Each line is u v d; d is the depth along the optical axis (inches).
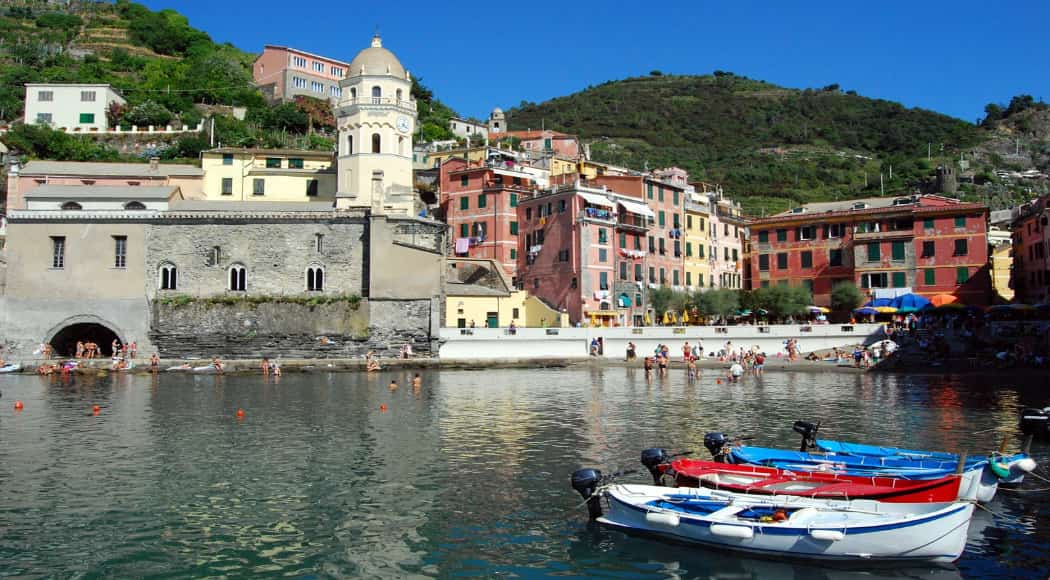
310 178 3572.8
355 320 2874.0
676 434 1290.6
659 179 3865.7
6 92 5027.1
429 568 686.5
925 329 2861.7
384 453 1137.4
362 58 3270.2
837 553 681.0
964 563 696.4
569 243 3415.4
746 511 748.0
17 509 845.2
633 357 2847.0
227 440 1240.2
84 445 1195.9
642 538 761.6
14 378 2351.1
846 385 2100.1
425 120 6053.2
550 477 989.2
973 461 892.0
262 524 799.7
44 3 7416.3
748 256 4419.3
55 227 2878.9
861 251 3506.4
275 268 2938.0
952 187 6063.0
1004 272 4116.6
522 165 4279.0
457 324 3152.1
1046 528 788.6
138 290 2888.8
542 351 2876.5
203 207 3070.9
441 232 3248.0
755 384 2149.4
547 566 692.7
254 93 5556.1
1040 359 2369.6
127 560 698.8
